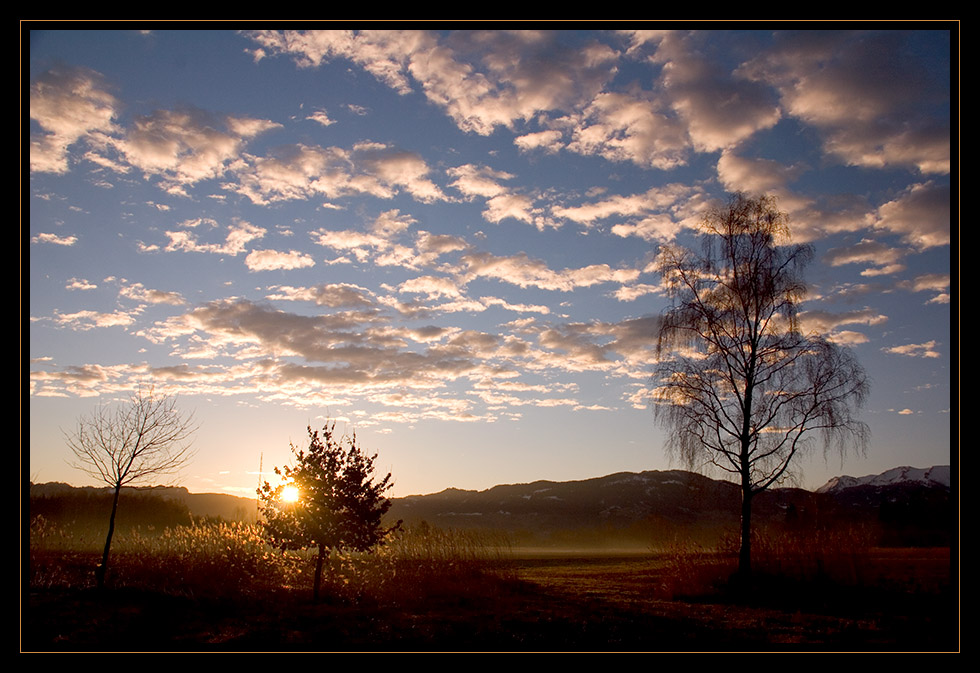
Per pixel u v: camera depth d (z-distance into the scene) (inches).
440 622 681.0
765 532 1074.7
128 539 995.9
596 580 1263.5
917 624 704.4
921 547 1797.5
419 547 1082.1
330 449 882.8
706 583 984.3
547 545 5403.5
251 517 973.8
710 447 1000.2
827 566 981.2
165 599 750.5
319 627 637.9
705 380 1010.7
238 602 774.5
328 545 857.5
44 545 898.1
